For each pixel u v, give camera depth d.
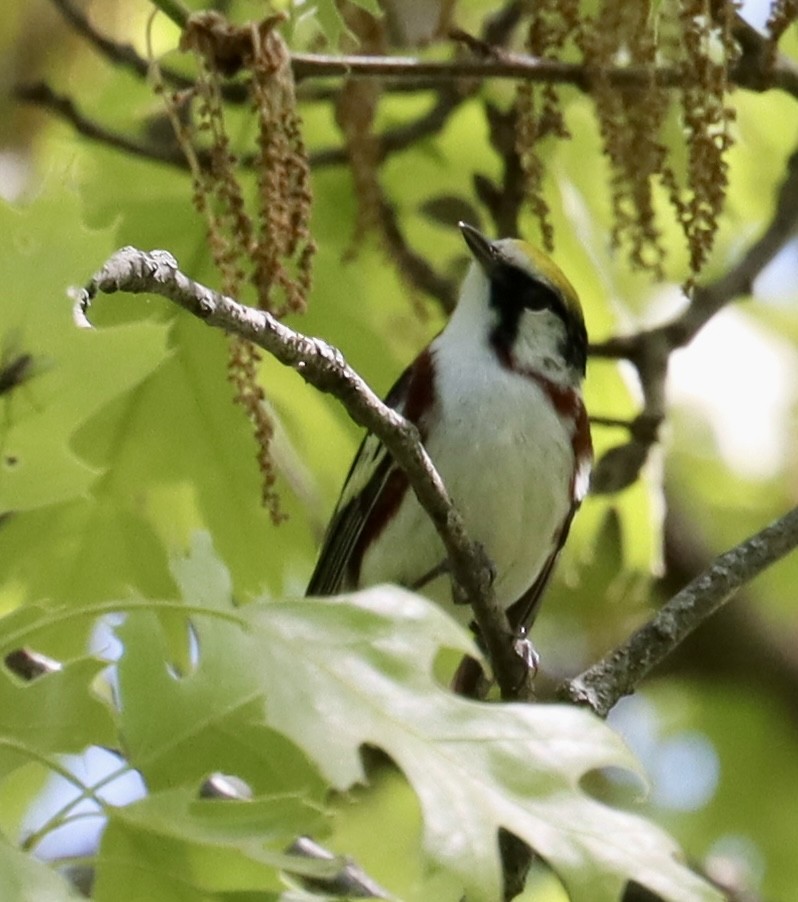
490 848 4.56
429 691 4.90
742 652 13.57
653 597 13.47
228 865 5.18
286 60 7.38
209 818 4.92
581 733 4.88
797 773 13.62
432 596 9.88
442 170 11.88
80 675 5.16
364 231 10.34
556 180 11.56
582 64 8.66
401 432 6.69
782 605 13.67
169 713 5.24
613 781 13.59
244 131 9.79
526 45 9.21
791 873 13.48
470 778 4.70
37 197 4.85
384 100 11.80
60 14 11.09
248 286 10.00
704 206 10.49
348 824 10.14
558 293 10.02
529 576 9.99
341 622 4.99
